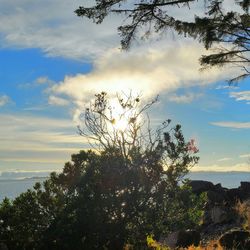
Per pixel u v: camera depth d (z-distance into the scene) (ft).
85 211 28.94
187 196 31.42
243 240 35.83
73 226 28.63
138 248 30.37
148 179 30.04
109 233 29.09
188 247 36.50
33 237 30.32
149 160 30.50
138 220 30.35
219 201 58.39
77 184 29.73
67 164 31.14
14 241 30.48
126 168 30.01
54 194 31.09
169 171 31.07
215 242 37.60
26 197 30.89
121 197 29.55
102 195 29.45
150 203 30.22
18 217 30.71
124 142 31.58
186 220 31.35
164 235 31.37
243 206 52.34
